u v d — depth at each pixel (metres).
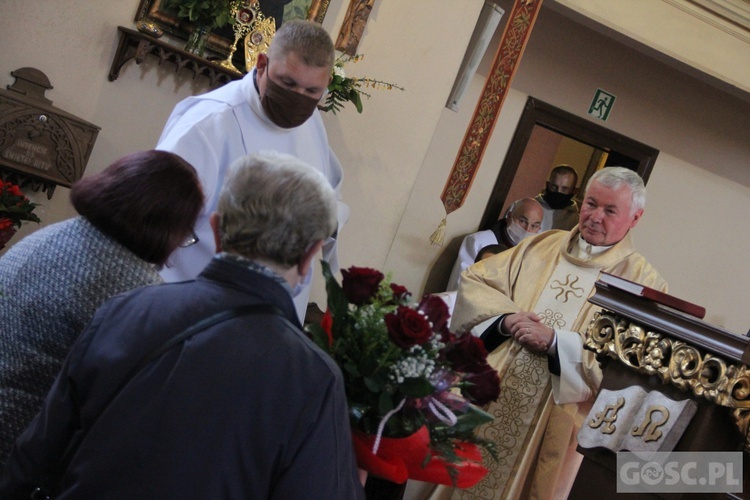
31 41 4.80
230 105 3.26
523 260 4.49
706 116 8.56
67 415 1.61
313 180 1.66
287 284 1.64
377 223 5.67
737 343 2.19
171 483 1.46
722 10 7.13
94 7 4.89
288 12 5.23
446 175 7.86
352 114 5.51
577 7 6.88
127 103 5.06
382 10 5.47
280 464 1.51
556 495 4.20
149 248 2.02
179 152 3.10
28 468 1.62
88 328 1.65
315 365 1.57
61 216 5.00
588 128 8.24
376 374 1.89
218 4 4.89
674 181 8.61
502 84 5.31
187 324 1.57
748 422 2.16
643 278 4.25
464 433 2.05
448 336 2.06
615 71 8.27
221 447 1.48
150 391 1.52
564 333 4.04
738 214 8.83
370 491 3.72
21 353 1.96
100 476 1.49
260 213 1.61
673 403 2.31
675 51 7.14
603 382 2.54
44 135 4.63
